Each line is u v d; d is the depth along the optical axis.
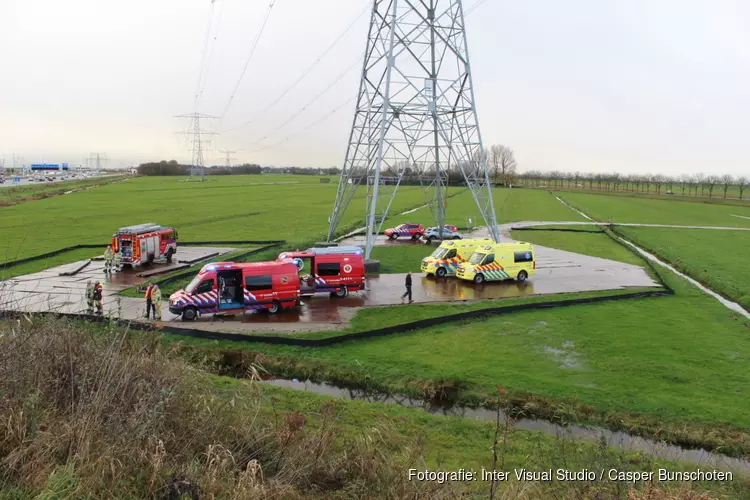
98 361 9.52
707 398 16.47
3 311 11.77
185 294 23.89
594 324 24.55
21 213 70.25
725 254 46.12
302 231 56.38
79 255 40.97
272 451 9.22
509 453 12.23
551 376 18.11
